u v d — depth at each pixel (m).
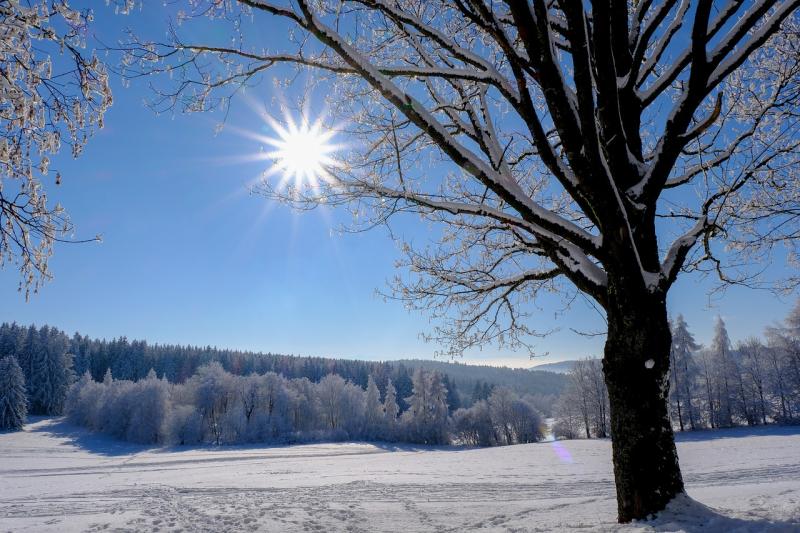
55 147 3.67
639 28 5.68
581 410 59.31
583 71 3.69
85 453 54.97
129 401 67.00
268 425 68.75
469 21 6.30
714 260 5.81
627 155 4.66
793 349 46.94
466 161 4.41
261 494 15.98
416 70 4.56
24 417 70.56
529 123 4.37
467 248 7.82
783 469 17.86
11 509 14.70
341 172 5.55
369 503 12.90
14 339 87.56
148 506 13.91
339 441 70.06
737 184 4.78
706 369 54.50
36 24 3.26
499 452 36.19
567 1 3.60
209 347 148.62
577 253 4.97
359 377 132.88
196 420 65.44
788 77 5.04
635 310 4.30
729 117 6.30
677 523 3.82
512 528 6.15
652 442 4.21
